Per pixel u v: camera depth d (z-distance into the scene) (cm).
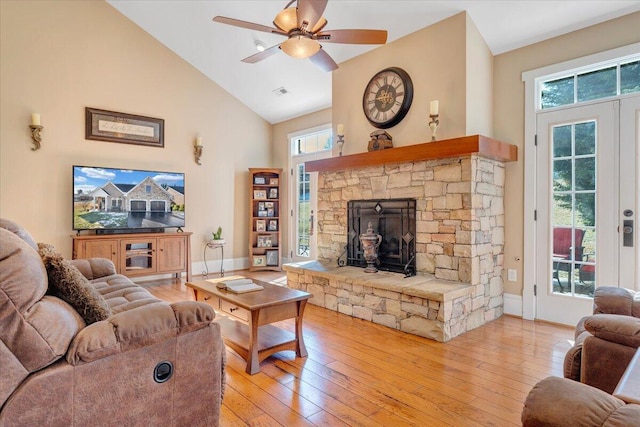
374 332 322
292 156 638
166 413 154
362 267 418
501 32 352
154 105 531
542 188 349
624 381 91
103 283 288
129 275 473
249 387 223
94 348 132
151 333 147
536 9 317
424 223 362
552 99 347
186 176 565
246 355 248
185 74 561
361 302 362
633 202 298
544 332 319
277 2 402
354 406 202
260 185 630
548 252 346
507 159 357
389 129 404
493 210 357
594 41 316
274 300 252
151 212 511
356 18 380
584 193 326
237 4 422
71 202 463
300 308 266
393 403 205
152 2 464
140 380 146
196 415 164
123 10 495
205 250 587
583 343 163
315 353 276
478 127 352
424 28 370
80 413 131
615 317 160
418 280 345
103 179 473
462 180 330
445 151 325
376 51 416
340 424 185
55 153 453
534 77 351
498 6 325
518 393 216
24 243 136
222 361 178
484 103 363
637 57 299
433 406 202
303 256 620
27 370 121
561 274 341
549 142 344
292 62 496
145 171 507
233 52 514
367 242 387
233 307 264
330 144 575
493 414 194
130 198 494
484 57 364
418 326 313
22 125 431
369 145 397
